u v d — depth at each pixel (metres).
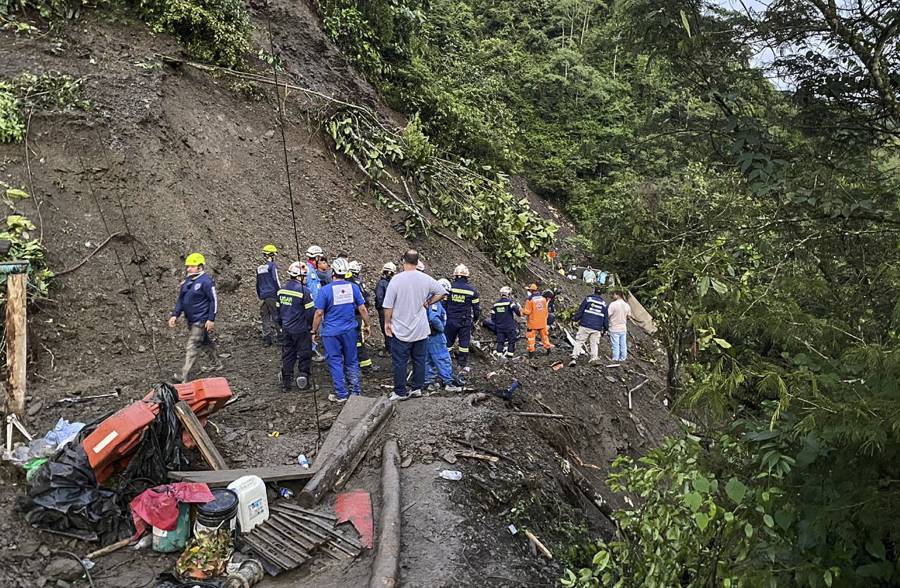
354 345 8.16
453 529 5.50
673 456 4.12
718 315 3.88
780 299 3.95
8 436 6.11
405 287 8.08
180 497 5.05
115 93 11.27
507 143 21.09
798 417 3.50
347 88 16.09
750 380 4.00
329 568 5.05
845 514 3.31
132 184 10.62
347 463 6.27
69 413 7.05
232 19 14.09
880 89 3.82
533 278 17.67
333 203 13.79
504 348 11.91
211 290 8.17
